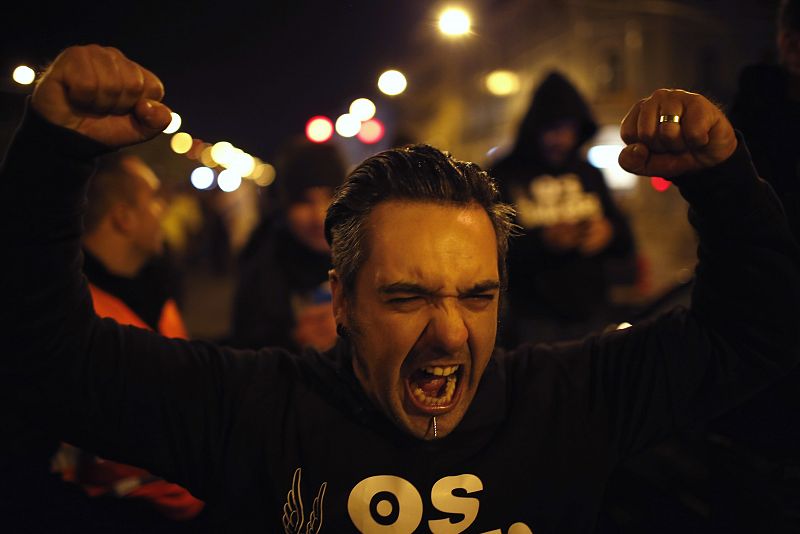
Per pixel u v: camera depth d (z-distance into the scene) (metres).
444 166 1.10
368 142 13.63
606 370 1.31
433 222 1.06
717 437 1.87
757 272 1.18
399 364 1.08
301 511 1.14
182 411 1.16
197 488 1.18
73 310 1.09
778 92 1.73
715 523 1.90
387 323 1.07
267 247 2.88
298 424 1.18
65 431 1.13
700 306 1.29
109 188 1.86
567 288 3.18
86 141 0.95
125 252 1.88
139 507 1.61
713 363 1.25
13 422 1.52
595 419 1.26
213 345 1.30
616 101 15.82
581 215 3.23
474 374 1.12
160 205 1.98
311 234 2.81
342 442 1.16
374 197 1.09
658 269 8.60
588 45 17.11
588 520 1.20
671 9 15.59
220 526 1.16
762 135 1.74
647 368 1.27
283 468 1.15
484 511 1.16
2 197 0.99
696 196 1.15
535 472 1.20
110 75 0.90
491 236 1.10
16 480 1.54
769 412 1.72
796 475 1.68
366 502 1.13
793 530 1.68
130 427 1.13
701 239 1.23
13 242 1.01
